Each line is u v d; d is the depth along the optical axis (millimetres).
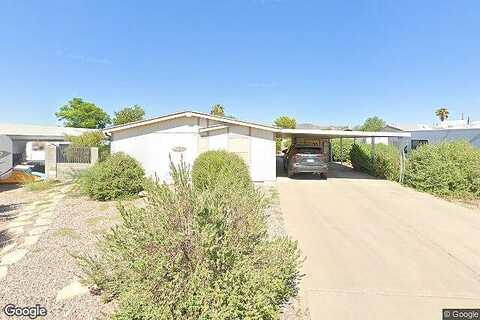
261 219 4285
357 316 3461
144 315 2965
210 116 14203
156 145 14445
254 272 3398
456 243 5855
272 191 11570
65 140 22625
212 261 3113
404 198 10336
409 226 6973
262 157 14500
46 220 7438
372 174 17047
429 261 4984
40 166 19156
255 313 3078
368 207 8930
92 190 9875
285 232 6461
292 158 15430
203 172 9352
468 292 4000
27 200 10227
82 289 3945
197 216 3219
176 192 3365
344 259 5039
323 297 3867
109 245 3666
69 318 3322
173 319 2953
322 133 13984
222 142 14469
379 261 4973
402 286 4148
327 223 7176
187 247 3174
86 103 50281
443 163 11016
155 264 3068
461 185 10664
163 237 3113
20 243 5727
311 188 12359
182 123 14445
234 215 3789
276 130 14188
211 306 2990
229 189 4125
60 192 11758
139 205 9086
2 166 13875
